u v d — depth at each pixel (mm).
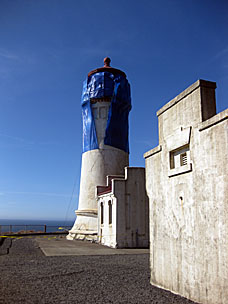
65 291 9328
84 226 30203
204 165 8109
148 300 8375
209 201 7805
